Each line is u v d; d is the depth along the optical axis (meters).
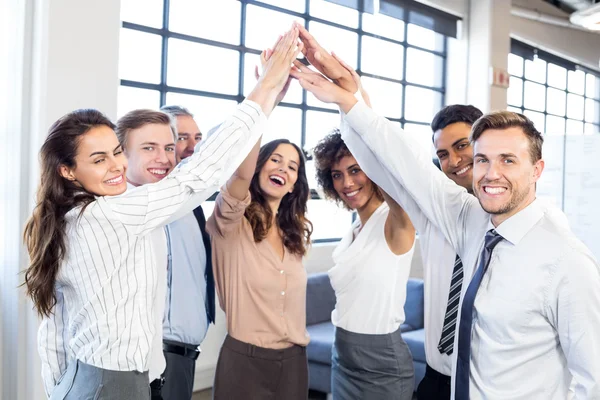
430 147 7.25
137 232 1.64
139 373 1.64
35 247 1.60
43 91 3.20
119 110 4.27
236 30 5.06
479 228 1.81
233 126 1.85
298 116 5.68
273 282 2.30
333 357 2.50
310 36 2.09
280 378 2.31
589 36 9.53
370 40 6.40
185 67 4.69
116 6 3.47
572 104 10.02
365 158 2.09
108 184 1.65
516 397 1.62
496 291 1.64
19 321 3.27
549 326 1.59
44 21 3.18
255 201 2.38
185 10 4.66
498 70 7.16
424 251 2.08
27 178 3.27
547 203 1.86
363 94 2.23
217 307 4.61
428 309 2.07
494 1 7.09
